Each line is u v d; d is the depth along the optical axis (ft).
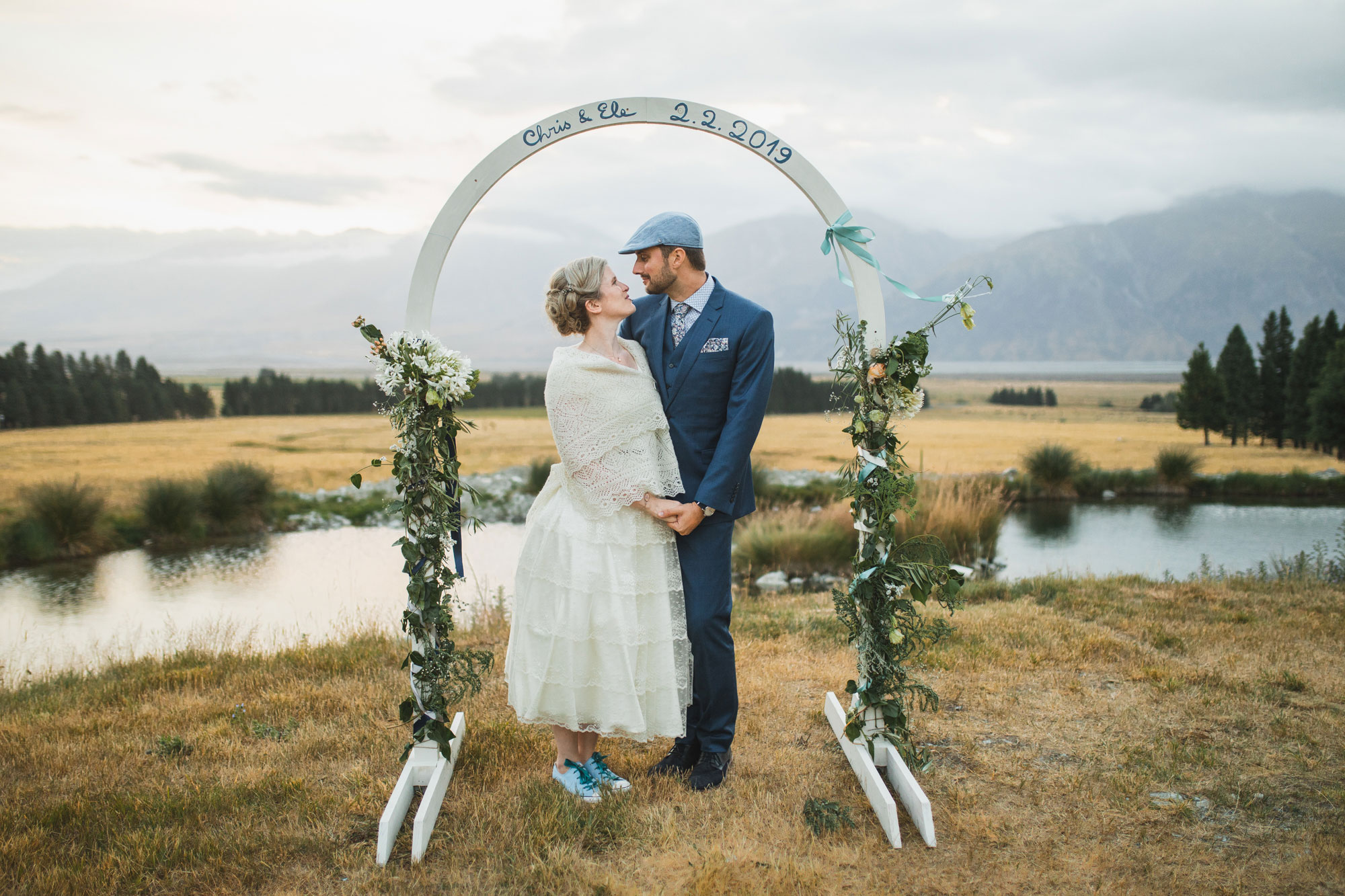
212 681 15.12
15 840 8.36
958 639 15.11
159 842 8.40
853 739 9.49
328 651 16.80
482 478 71.26
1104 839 8.36
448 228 8.79
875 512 9.14
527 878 7.65
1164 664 13.67
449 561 9.31
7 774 10.45
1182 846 8.18
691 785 9.52
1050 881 7.63
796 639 15.81
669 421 9.38
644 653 8.81
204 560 44.75
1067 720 11.50
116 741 11.50
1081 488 65.46
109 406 145.07
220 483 54.44
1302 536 46.96
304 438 114.01
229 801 9.32
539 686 8.62
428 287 8.80
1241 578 22.57
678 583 9.09
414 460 8.63
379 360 8.57
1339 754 10.25
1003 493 62.34
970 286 8.27
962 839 8.38
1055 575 24.07
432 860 8.08
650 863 7.94
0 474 70.13
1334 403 88.38
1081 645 14.47
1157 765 9.97
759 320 9.15
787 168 9.03
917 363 8.75
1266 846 8.18
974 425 146.61
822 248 9.24
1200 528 49.67
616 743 11.05
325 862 8.14
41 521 46.11
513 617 9.06
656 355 9.46
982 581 22.34
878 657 9.15
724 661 9.44
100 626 29.73
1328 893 7.36
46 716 12.75
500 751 10.47
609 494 8.50
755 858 8.02
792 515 38.93
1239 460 84.02
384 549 47.80
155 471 73.46
